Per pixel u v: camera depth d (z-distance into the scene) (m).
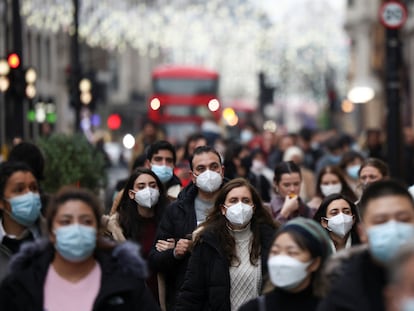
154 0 79.19
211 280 11.55
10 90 31.66
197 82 62.34
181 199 13.44
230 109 62.62
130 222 13.68
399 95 25.72
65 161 23.78
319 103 123.94
